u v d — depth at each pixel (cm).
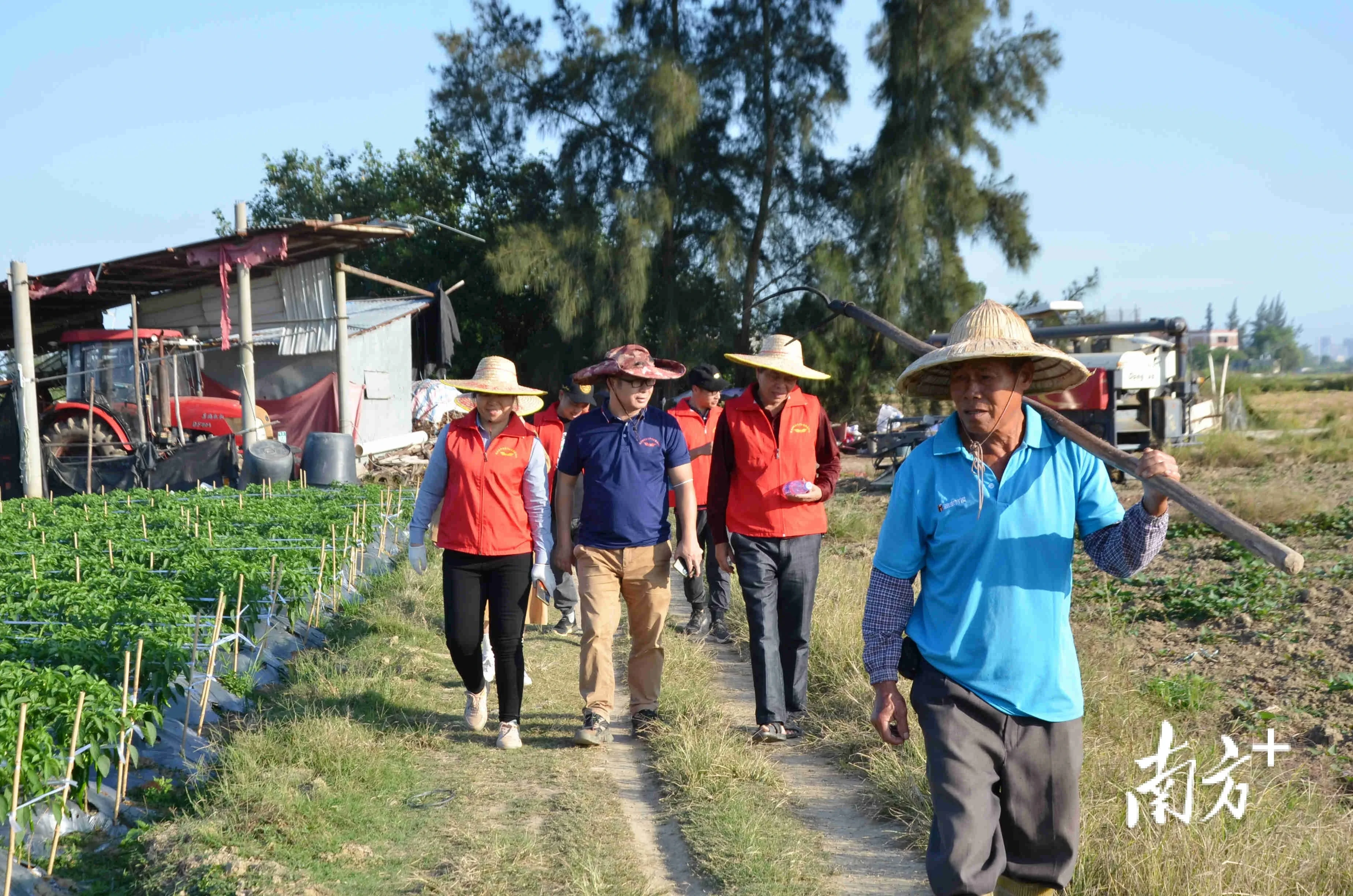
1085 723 581
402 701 670
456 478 593
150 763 550
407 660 758
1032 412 327
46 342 2472
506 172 3872
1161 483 291
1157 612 883
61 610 729
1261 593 899
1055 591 316
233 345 2006
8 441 1722
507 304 3812
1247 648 771
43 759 452
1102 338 2164
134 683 580
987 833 299
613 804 515
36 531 1144
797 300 3391
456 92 3569
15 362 1764
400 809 505
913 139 3114
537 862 445
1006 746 314
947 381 347
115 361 1884
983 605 315
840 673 705
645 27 3394
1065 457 322
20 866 427
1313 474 1788
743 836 464
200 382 2012
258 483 1708
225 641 683
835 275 3155
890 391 3362
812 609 730
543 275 3197
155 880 426
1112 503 320
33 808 459
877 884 430
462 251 3822
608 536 611
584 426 621
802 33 3338
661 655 629
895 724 331
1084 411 1945
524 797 523
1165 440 2017
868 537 1398
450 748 595
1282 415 3109
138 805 509
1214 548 1130
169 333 1906
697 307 3397
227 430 1898
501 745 596
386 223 1859
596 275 3188
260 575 798
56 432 1834
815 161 3369
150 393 1856
